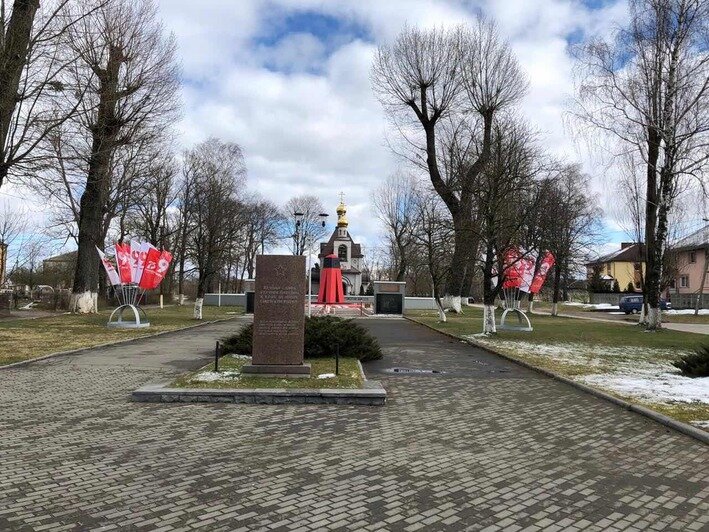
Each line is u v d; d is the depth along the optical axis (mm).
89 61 21734
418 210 53906
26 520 4371
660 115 23516
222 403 9055
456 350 17859
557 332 24531
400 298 40938
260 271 10969
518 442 7004
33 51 16797
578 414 8672
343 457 6223
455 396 10086
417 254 61188
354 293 74250
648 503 5004
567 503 4973
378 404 9242
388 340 21219
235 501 4852
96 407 8594
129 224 52906
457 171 29234
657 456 6480
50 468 5656
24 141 17062
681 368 12477
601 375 12172
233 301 53812
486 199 23250
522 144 25062
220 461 5992
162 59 25375
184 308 45625
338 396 9250
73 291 30266
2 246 50531
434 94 35656
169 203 51719
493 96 30000
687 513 4793
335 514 4613
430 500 4977
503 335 22422
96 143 23766
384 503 4883
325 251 76312
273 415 8281
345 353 14391
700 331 26812
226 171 48969
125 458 6031
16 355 13953
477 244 27219
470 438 7156
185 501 4828
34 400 9031
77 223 34594
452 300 41219
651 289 25922
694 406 8930
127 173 37031
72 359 13859
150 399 9078
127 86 24156
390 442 6891
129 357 14375
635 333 24438
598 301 69250
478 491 5230
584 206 51969
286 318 10930
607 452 6617
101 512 4555
